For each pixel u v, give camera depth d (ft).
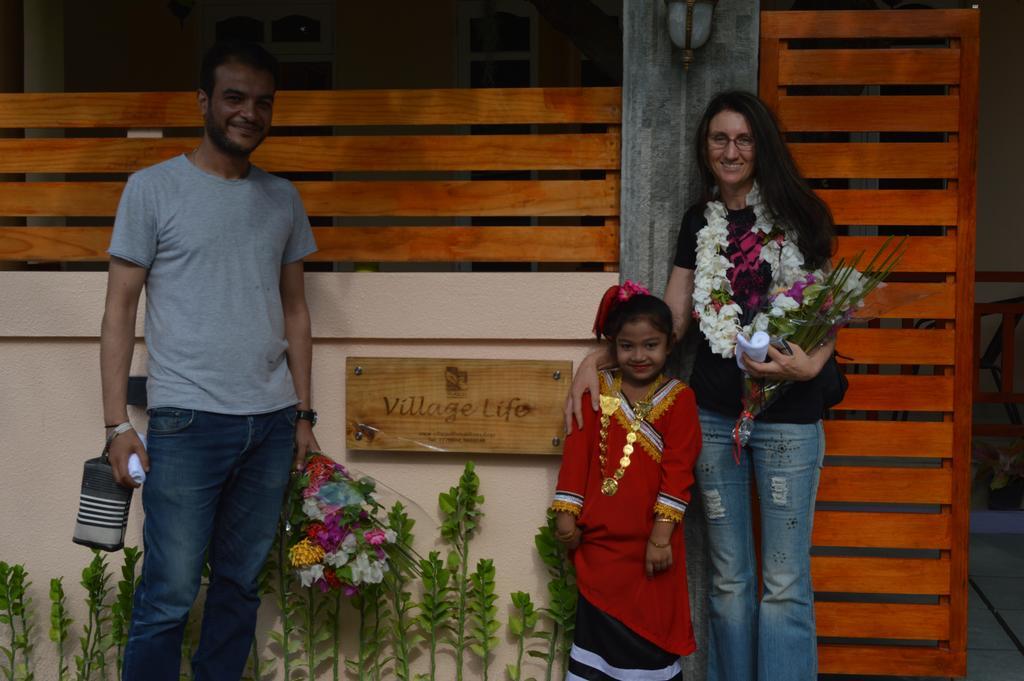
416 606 11.51
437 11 27.14
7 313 11.62
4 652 11.80
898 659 11.84
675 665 10.17
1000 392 21.40
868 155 11.53
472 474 11.34
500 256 11.60
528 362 11.29
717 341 9.86
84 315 11.59
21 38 15.06
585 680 10.09
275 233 9.83
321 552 10.23
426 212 11.64
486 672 11.56
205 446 9.39
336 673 11.56
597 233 11.53
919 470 11.78
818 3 16.76
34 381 11.76
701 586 11.31
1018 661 12.87
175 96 11.73
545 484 11.51
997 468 18.95
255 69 9.28
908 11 11.37
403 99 11.63
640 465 10.02
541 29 27.09
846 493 11.85
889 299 10.26
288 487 10.53
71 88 27.66
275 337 9.84
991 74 26.00
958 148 11.46
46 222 20.54
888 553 16.07
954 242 11.56
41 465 11.80
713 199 10.52
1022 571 16.51
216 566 10.27
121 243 9.17
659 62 11.15
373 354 11.59
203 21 27.99
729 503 10.44
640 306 9.87
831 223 10.06
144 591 9.61
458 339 11.51
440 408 11.41
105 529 9.37
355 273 11.48
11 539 11.85
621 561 9.98
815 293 9.50
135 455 9.23
